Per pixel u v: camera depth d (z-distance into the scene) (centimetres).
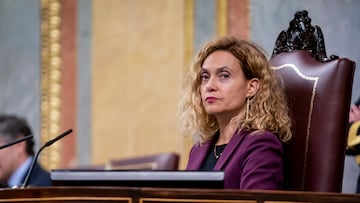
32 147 1028
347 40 870
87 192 511
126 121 1120
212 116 661
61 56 1184
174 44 1070
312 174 619
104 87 1142
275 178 598
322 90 634
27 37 1212
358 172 832
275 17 940
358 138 828
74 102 1170
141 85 1107
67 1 1182
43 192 514
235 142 623
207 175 519
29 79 1206
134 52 1115
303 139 632
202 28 1031
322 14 890
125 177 528
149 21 1101
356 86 848
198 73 655
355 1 869
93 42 1154
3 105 1226
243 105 636
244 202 507
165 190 508
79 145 1161
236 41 647
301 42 680
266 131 618
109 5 1141
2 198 522
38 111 1195
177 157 968
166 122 1079
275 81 641
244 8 975
